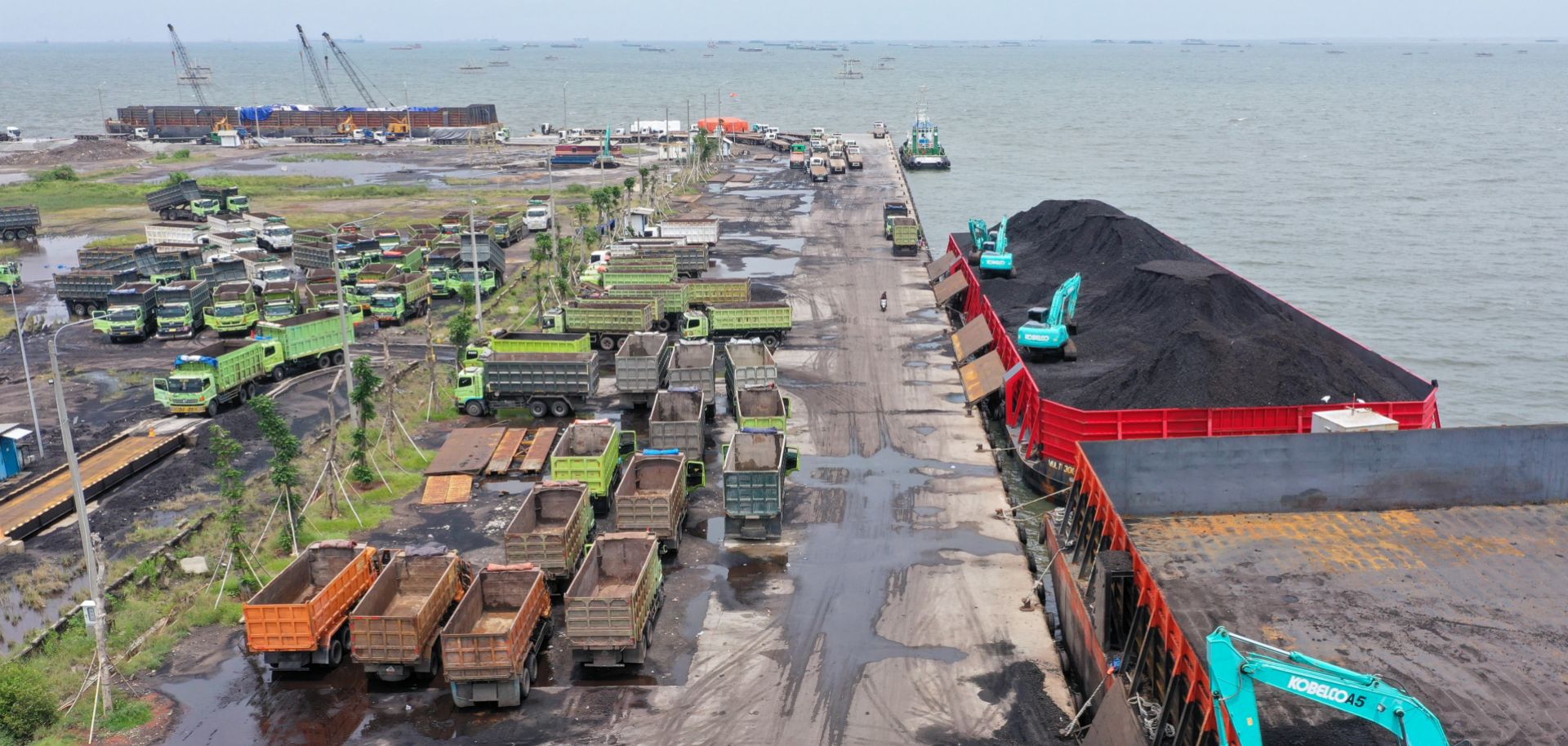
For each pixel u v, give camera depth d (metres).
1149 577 28.66
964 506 45.31
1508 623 30.06
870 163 172.50
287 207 131.38
